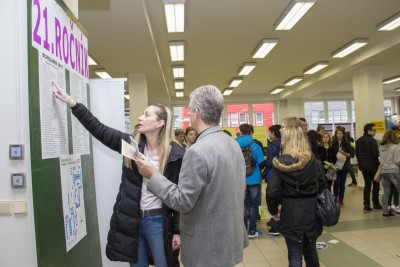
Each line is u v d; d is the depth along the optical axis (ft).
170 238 5.28
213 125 4.21
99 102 7.03
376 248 10.40
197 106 4.16
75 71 5.57
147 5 12.72
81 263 5.36
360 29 16.51
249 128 12.36
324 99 40.57
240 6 13.15
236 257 4.04
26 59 3.77
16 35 3.74
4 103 3.73
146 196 5.44
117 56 17.88
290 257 6.51
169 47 17.85
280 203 6.70
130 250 5.38
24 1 3.80
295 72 26.53
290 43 18.47
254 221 12.01
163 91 30.07
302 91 33.71
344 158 16.17
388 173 14.03
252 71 25.76
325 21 15.21
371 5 13.53
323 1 13.09
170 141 5.60
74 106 4.99
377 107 22.02
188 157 3.84
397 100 40.57
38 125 3.93
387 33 17.48
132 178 5.49
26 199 3.75
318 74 27.73
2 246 3.75
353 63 21.86
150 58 18.33
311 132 14.87
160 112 5.60
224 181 3.86
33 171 3.75
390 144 14.10
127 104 36.68
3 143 3.73
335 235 11.90
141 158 4.27
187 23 14.84
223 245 3.84
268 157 11.91
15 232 3.76
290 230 6.38
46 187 4.09
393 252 10.00
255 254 10.35
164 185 3.93
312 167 6.48
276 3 12.94
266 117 39.81
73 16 5.52
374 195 15.96
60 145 4.66
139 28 13.69
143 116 5.59
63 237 4.60
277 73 26.84
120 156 6.97
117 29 13.76
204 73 26.04
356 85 23.49
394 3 13.41
